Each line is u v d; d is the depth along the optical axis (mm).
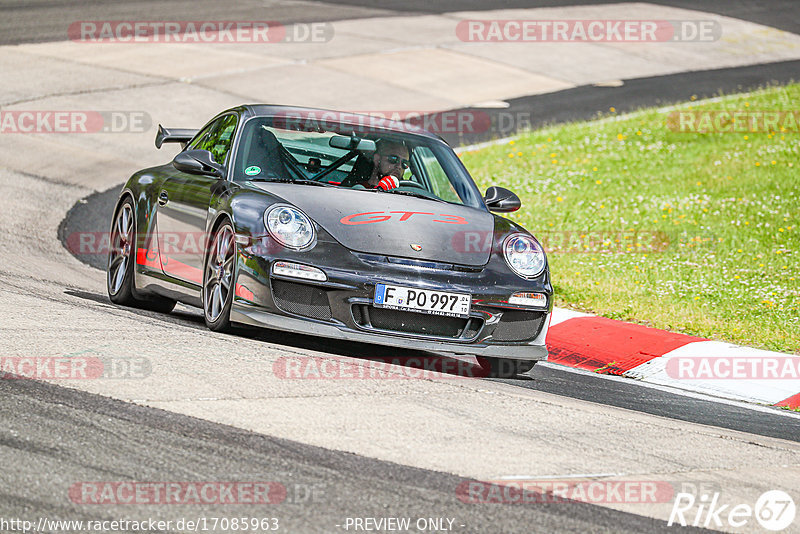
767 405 24062
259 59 79188
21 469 13500
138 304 27922
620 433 18531
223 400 17234
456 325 22375
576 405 20641
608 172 54531
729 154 57219
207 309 23297
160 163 53750
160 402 16797
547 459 16281
